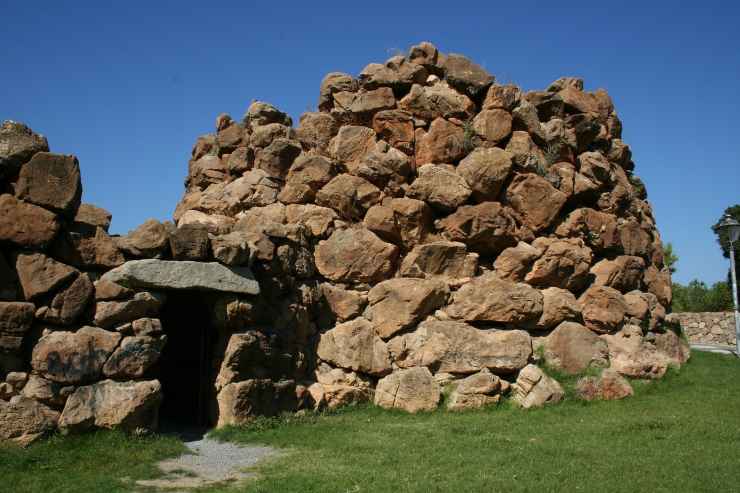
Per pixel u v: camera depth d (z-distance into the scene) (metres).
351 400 10.80
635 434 8.47
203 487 6.58
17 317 7.57
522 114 13.13
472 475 6.73
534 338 11.76
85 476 6.77
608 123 15.37
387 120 12.86
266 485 6.52
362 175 12.32
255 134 14.07
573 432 8.67
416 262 11.66
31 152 8.09
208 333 9.82
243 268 9.52
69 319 7.97
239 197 13.31
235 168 14.09
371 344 11.23
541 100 14.15
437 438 8.51
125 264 8.32
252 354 9.49
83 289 8.14
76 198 8.30
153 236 8.62
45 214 7.99
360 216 12.27
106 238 8.59
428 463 7.25
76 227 8.44
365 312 11.59
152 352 8.43
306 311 11.09
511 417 9.87
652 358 11.99
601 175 13.72
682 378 12.22
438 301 11.51
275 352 10.00
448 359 10.99
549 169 13.02
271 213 12.52
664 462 7.11
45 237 7.96
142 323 8.41
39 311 7.82
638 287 13.72
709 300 31.38
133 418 8.06
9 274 7.79
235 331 9.48
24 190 7.93
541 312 11.73
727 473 6.69
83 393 7.83
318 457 7.66
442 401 10.69
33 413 7.47
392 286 11.41
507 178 12.64
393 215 11.88
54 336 7.82
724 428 8.62
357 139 12.85
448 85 13.58
